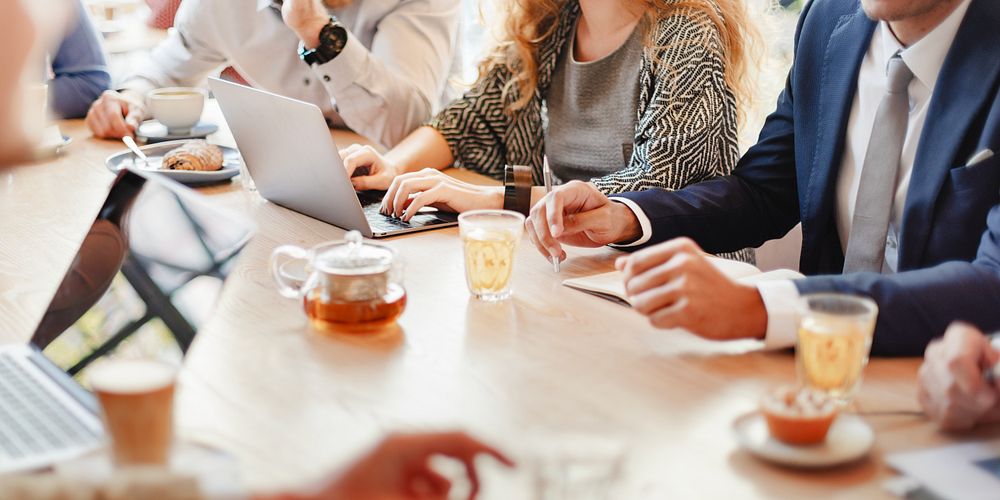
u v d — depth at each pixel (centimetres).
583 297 134
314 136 156
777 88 246
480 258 130
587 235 156
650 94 195
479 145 220
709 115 186
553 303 131
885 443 93
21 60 80
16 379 107
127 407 81
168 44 272
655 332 121
